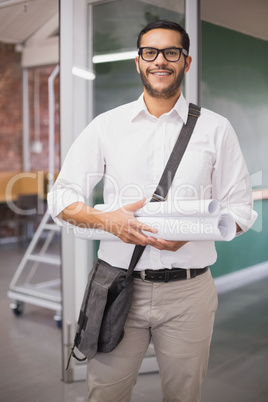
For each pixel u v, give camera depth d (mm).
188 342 1676
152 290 1654
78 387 2994
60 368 3268
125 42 3098
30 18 6609
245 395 2854
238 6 4477
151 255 1617
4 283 5508
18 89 7945
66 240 3012
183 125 1638
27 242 7781
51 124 6059
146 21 3076
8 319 4254
